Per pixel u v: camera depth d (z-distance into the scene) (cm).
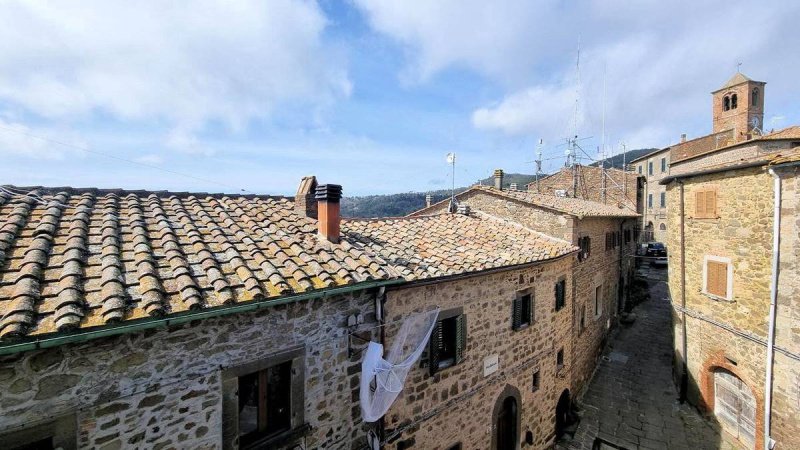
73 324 354
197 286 459
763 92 3522
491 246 1022
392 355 690
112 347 406
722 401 1232
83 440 393
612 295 2095
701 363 1310
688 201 1387
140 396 425
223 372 484
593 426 1302
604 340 1920
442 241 976
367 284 605
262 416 545
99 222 557
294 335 554
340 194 725
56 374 377
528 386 1062
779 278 992
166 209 675
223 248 571
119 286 418
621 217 1970
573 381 1395
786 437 966
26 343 334
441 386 801
